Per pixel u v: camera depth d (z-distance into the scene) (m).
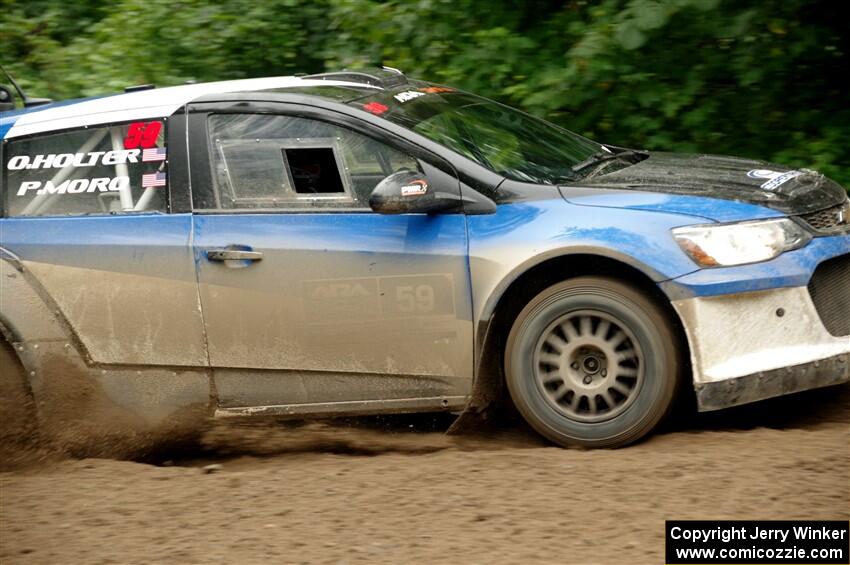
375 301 15.10
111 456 16.56
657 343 14.15
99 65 26.61
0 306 16.44
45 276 16.41
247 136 15.95
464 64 23.00
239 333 15.68
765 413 15.77
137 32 26.67
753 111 22.14
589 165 16.47
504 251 14.52
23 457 16.48
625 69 21.80
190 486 14.05
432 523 12.14
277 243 15.41
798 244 14.21
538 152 16.38
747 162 16.67
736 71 21.66
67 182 16.66
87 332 16.27
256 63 27.06
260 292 15.48
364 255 15.08
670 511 11.98
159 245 15.88
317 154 15.64
